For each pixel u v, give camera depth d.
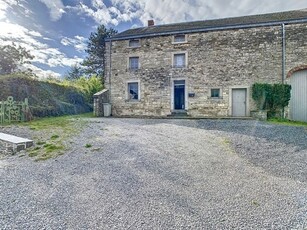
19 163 4.94
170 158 5.12
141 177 4.08
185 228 2.55
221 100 13.16
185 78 13.81
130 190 3.57
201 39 13.52
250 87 12.65
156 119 12.11
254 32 12.59
